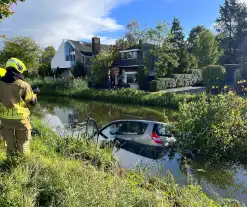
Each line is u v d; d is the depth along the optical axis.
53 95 33.31
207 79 20.91
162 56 30.67
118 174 4.57
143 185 4.20
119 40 41.06
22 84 3.79
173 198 3.76
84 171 3.74
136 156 6.99
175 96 21.62
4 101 3.75
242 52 49.88
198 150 7.39
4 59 35.59
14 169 3.35
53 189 2.98
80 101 26.91
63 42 47.38
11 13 7.62
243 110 7.68
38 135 7.02
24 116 3.90
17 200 2.65
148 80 33.81
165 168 6.28
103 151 5.80
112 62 35.22
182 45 45.84
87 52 46.72
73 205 2.68
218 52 47.31
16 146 3.94
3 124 3.86
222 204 4.10
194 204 3.57
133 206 3.07
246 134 7.21
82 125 12.10
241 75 26.16
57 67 46.69
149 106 22.25
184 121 8.09
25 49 37.12
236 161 6.95
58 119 15.82
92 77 34.94
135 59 36.59
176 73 37.31
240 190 5.21
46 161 3.97
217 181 5.69
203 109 7.96
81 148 5.80
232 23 51.28
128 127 8.19
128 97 24.66
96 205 2.82
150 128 7.81
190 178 5.18
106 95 26.81
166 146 7.70
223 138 7.18
